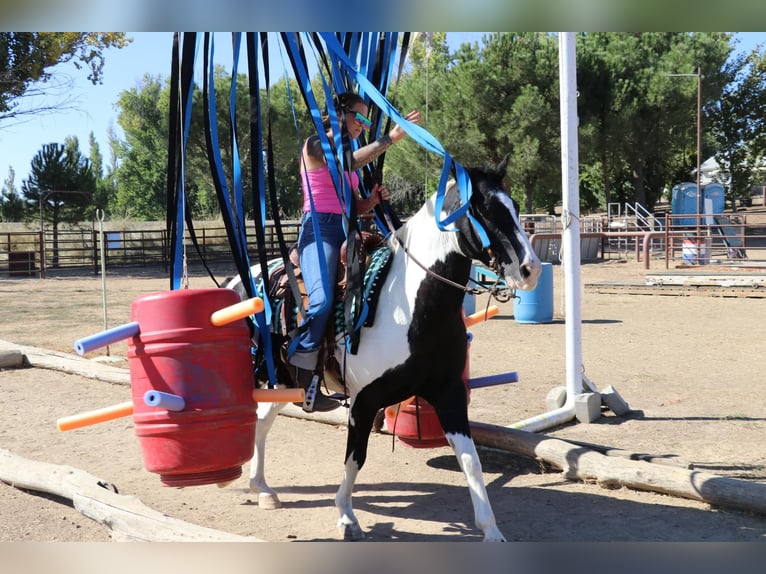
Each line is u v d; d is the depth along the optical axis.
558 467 5.50
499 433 5.80
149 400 3.65
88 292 19.84
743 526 4.41
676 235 23.12
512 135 28.03
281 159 29.41
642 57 32.25
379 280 4.12
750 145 44.25
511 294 3.89
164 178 56.94
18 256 26.78
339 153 4.09
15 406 7.86
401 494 5.18
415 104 29.06
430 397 4.12
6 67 21.61
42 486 5.03
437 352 3.99
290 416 7.36
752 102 42.66
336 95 4.47
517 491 5.18
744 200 50.72
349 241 4.04
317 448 6.35
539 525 4.50
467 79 27.77
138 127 50.03
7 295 19.19
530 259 3.59
